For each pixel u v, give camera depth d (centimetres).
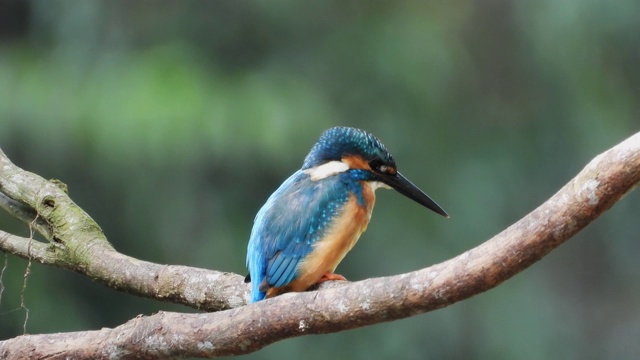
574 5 1767
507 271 454
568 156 1867
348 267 1655
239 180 1566
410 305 470
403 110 1748
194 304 626
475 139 1819
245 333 498
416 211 1681
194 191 1552
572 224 445
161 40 1630
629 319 1880
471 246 1720
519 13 1845
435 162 1764
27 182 655
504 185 1809
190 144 1457
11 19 1664
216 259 1562
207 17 1659
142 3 1648
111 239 1584
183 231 1574
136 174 1509
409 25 1783
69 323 1510
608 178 437
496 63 1867
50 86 1523
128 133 1441
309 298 488
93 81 1528
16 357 536
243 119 1499
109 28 1627
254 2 1644
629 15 1772
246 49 1678
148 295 631
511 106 1866
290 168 1561
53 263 642
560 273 1939
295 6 1683
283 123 1517
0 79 1530
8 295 1470
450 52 1803
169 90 1487
